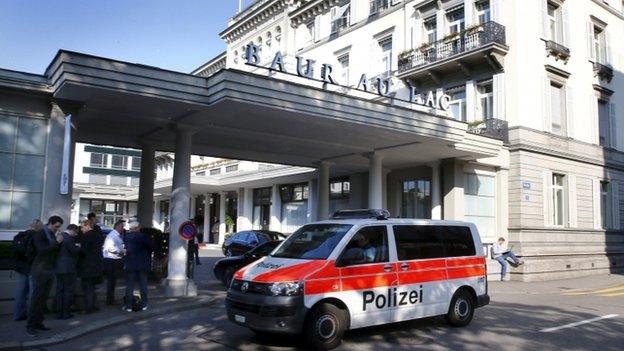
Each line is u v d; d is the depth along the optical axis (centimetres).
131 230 1056
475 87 2117
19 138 1096
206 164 4138
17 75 1059
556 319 1058
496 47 1962
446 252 945
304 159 1952
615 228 2398
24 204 1093
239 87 1102
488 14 2116
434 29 2339
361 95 2503
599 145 2336
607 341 855
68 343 805
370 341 827
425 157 1852
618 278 2053
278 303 732
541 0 2102
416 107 1616
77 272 999
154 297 1205
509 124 1992
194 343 805
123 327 926
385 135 1473
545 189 2048
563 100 2184
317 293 757
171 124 1325
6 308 1014
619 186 2459
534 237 1980
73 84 984
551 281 1923
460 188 1878
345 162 1992
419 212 2070
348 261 804
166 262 1479
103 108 1180
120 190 4900
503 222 1973
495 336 877
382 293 832
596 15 2405
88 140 1545
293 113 1209
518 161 1969
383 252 855
